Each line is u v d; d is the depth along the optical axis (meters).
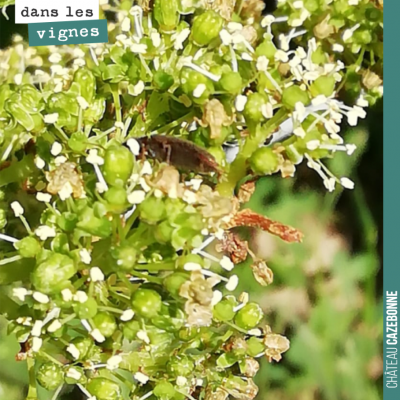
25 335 0.13
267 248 0.21
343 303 0.22
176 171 0.13
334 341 0.22
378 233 0.21
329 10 0.15
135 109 0.14
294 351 0.21
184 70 0.13
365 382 0.21
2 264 0.13
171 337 0.13
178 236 0.12
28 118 0.13
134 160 0.13
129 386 0.13
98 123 0.14
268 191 0.21
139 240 0.13
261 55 0.13
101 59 0.14
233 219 0.13
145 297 0.13
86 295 0.13
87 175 0.13
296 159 0.13
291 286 0.21
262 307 0.21
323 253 0.22
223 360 0.14
